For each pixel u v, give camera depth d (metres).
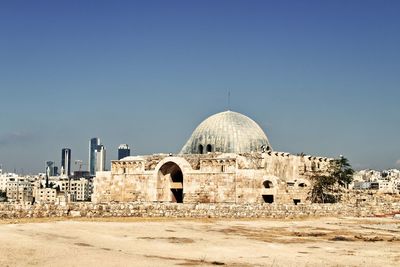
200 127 112.31
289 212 79.12
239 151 105.94
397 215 87.00
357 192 115.94
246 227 63.12
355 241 52.47
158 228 56.97
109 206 68.94
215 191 92.75
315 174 104.50
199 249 42.72
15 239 40.78
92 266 32.25
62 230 48.91
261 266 35.41
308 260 38.78
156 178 98.62
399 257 41.72
